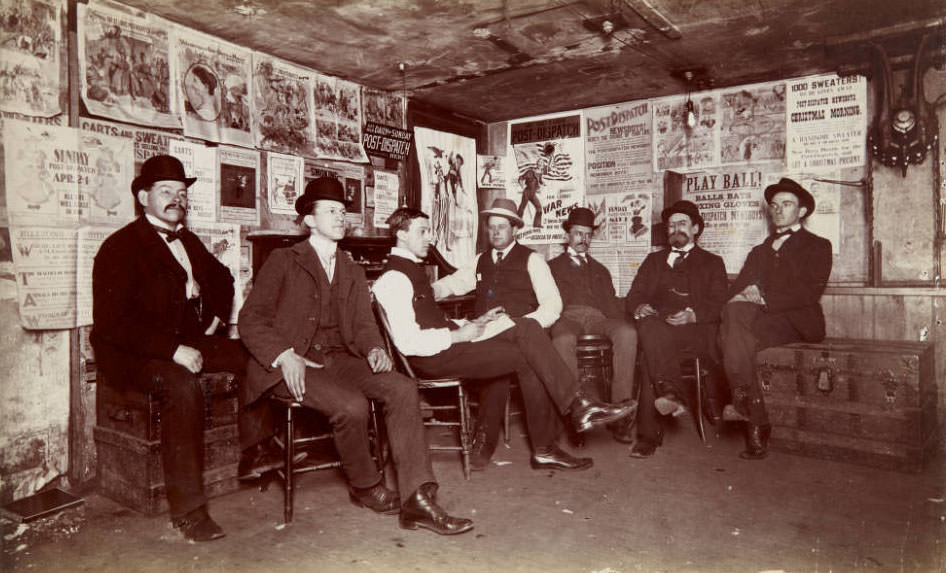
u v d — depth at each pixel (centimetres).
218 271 349
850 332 473
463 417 348
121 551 260
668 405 369
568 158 613
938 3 376
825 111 487
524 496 318
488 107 597
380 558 250
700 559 246
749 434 385
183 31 377
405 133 536
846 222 481
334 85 484
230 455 330
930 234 445
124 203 350
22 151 307
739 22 389
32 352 313
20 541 269
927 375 372
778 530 273
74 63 326
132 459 305
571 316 462
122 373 293
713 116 537
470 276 457
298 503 313
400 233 358
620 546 259
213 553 257
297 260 312
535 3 354
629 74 495
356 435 289
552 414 362
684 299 459
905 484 331
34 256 312
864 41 423
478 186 640
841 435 372
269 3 348
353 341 323
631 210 581
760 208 520
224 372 328
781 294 403
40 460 317
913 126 441
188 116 379
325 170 479
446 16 370
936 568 236
